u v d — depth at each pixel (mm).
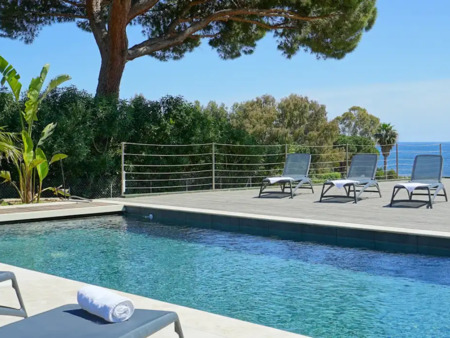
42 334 2080
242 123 36250
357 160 11141
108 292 2312
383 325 3883
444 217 7844
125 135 13414
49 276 4637
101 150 13250
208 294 4766
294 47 17047
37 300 3857
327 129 37531
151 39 15164
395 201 9703
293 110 37469
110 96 13359
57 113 12477
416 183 9578
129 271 5645
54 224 8930
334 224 7188
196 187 15328
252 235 7828
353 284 5039
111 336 2035
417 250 6391
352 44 15984
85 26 17969
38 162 10555
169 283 5164
